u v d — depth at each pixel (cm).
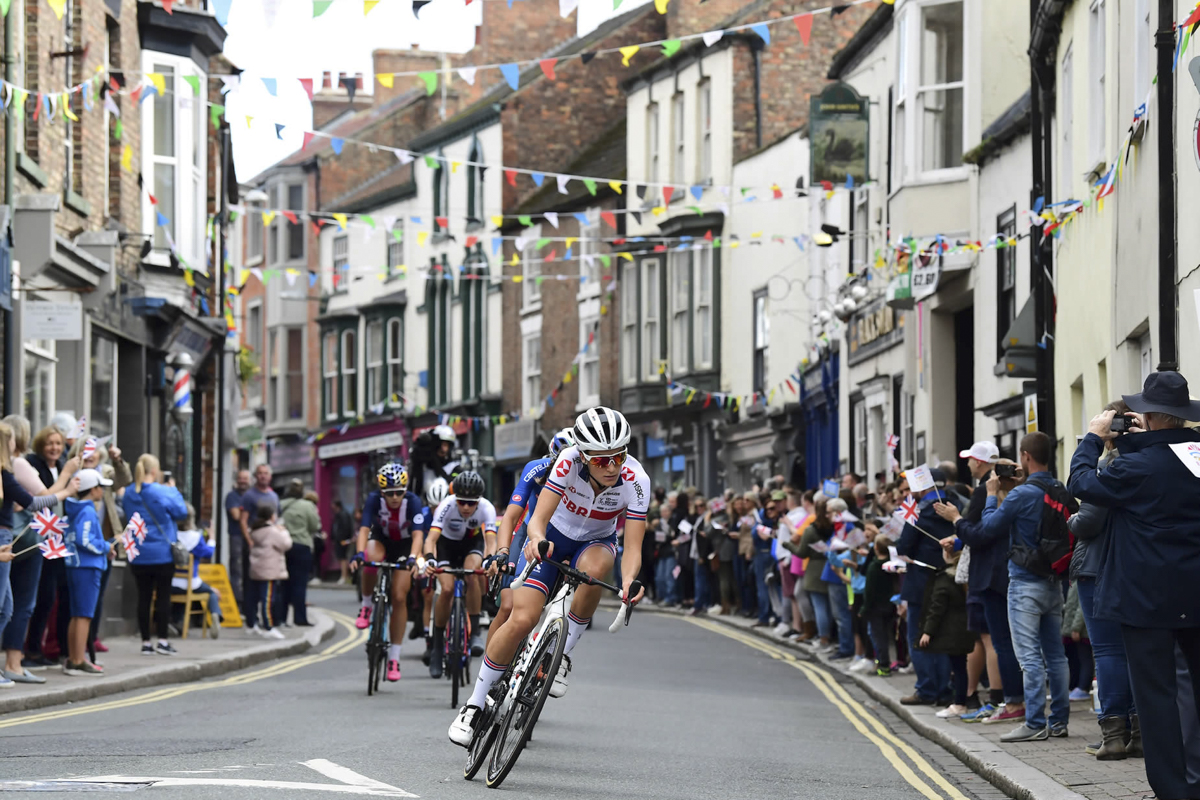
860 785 3089
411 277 16950
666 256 13062
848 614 6094
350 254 17850
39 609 4875
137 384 7744
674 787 2903
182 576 6556
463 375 16050
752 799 2808
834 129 8738
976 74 7462
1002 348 7088
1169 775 2527
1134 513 2552
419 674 5297
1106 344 5141
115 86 7369
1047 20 6000
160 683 4891
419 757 3095
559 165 15475
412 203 16925
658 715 4262
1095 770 3097
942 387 8131
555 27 17188
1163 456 2552
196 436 9181
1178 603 2512
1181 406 2583
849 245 9938
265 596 6844
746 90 12369
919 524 4234
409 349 17012
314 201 18338
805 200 11069
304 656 6272
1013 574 3625
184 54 8062
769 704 4738
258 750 3131
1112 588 2562
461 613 4288
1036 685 3597
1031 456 3634
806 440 11188
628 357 13538
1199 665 2569
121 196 7488
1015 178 6900
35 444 4775
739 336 12238
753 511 8456
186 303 8231
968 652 4153
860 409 9850
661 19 15762
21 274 5947
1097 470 2608
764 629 7719
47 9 6462
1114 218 4978
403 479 4656
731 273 12388
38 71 6350
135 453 7731
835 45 12488
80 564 4712
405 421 16788
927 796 2973
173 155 8062
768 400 11550
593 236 14050
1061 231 5906
